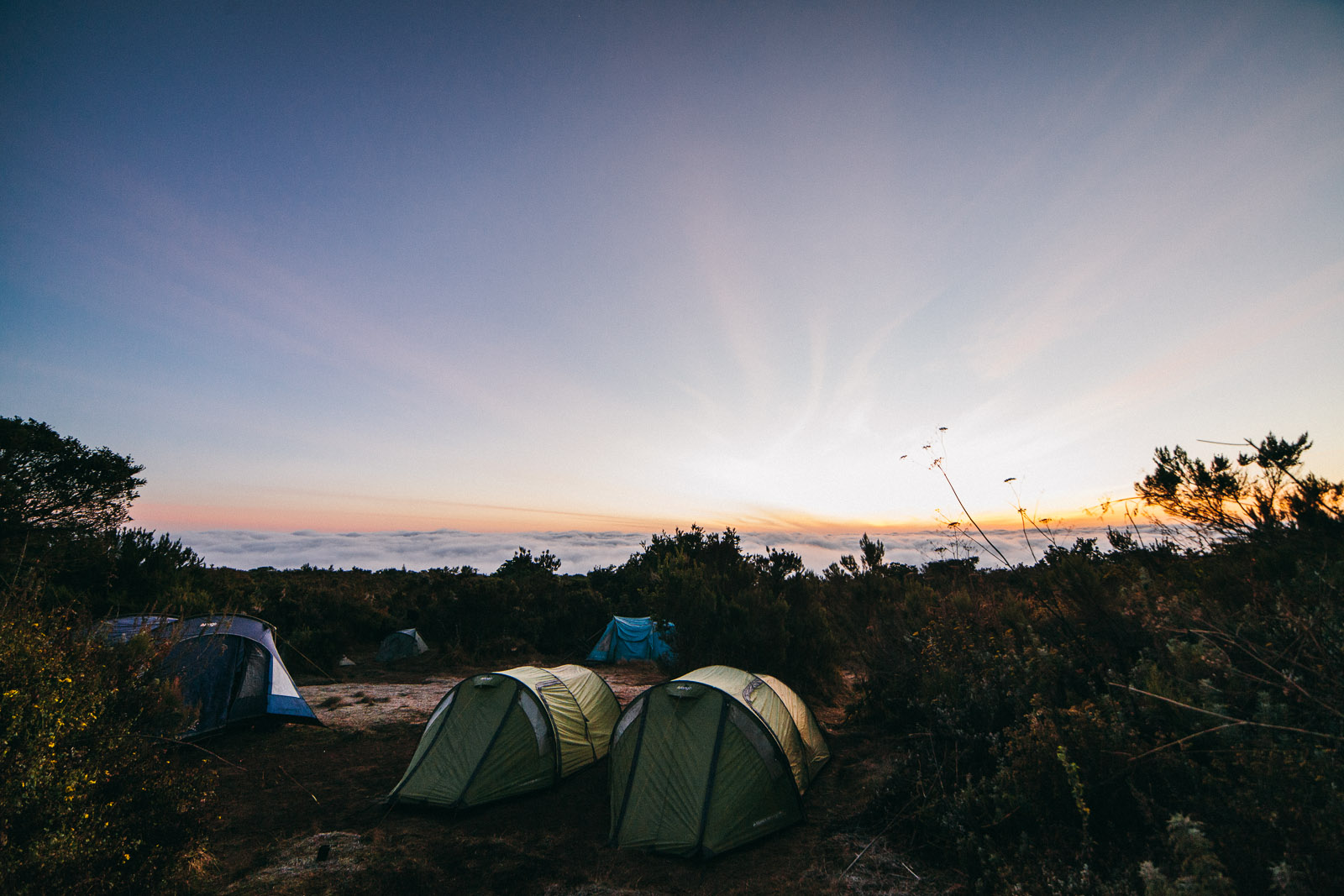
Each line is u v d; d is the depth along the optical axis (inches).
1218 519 199.3
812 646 448.8
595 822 269.1
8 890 134.7
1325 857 103.1
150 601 523.2
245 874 217.9
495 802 283.9
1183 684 156.5
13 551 464.4
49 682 173.2
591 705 362.6
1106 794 162.2
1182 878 108.7
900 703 343.6
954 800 203.0
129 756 192.4
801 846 230.4
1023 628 271.6
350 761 351.6
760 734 265.4
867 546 588.7
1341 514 179.5
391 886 211.0
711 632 459.2
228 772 329.4
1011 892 149.4
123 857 164.9
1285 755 119.7
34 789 149.3
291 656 642.2
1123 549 233.3
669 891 207.8
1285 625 143.7
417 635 767.7
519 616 848.9
